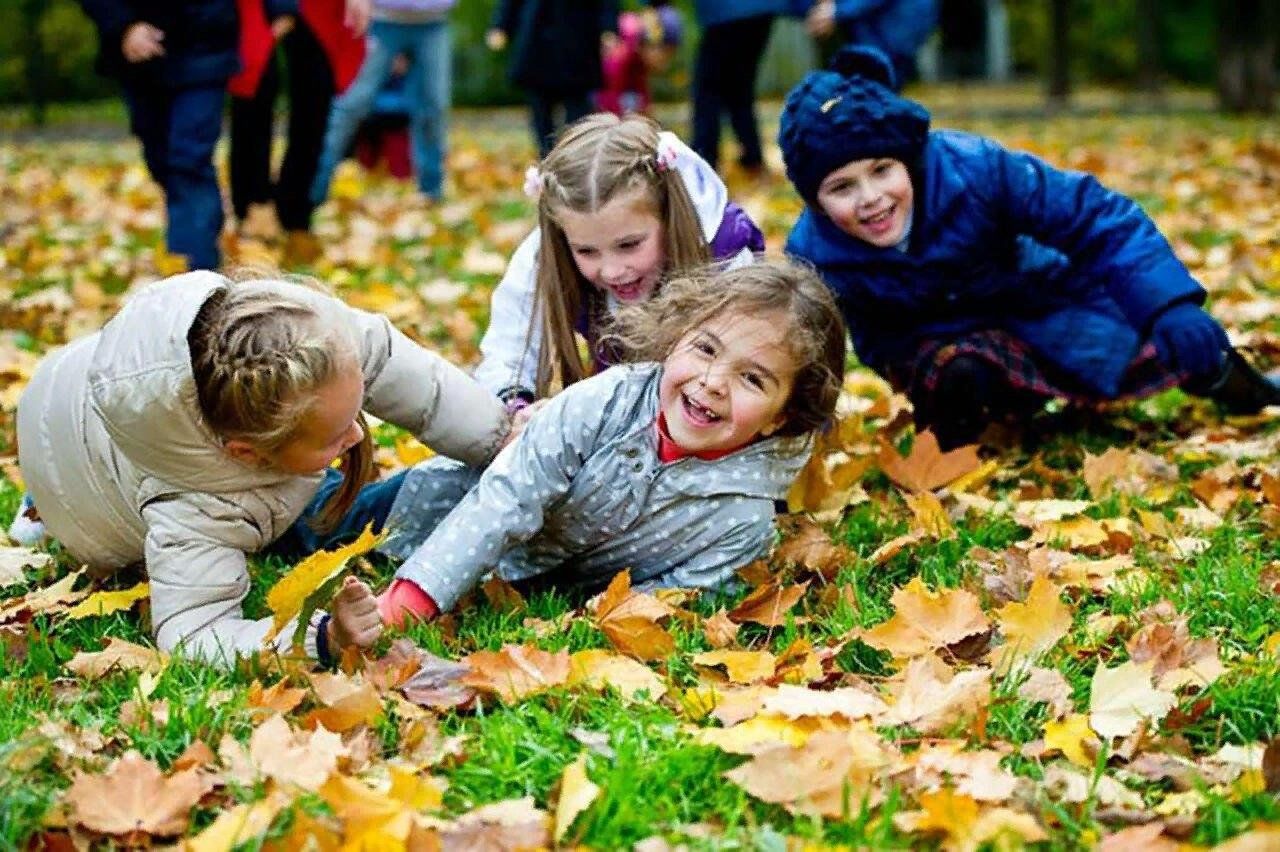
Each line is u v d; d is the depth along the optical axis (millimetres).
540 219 3461
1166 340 3719
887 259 3855
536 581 3193
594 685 2551
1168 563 3141
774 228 7723
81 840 2115
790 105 3793
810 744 2221
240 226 7250
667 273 3373
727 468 2996
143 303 2713
